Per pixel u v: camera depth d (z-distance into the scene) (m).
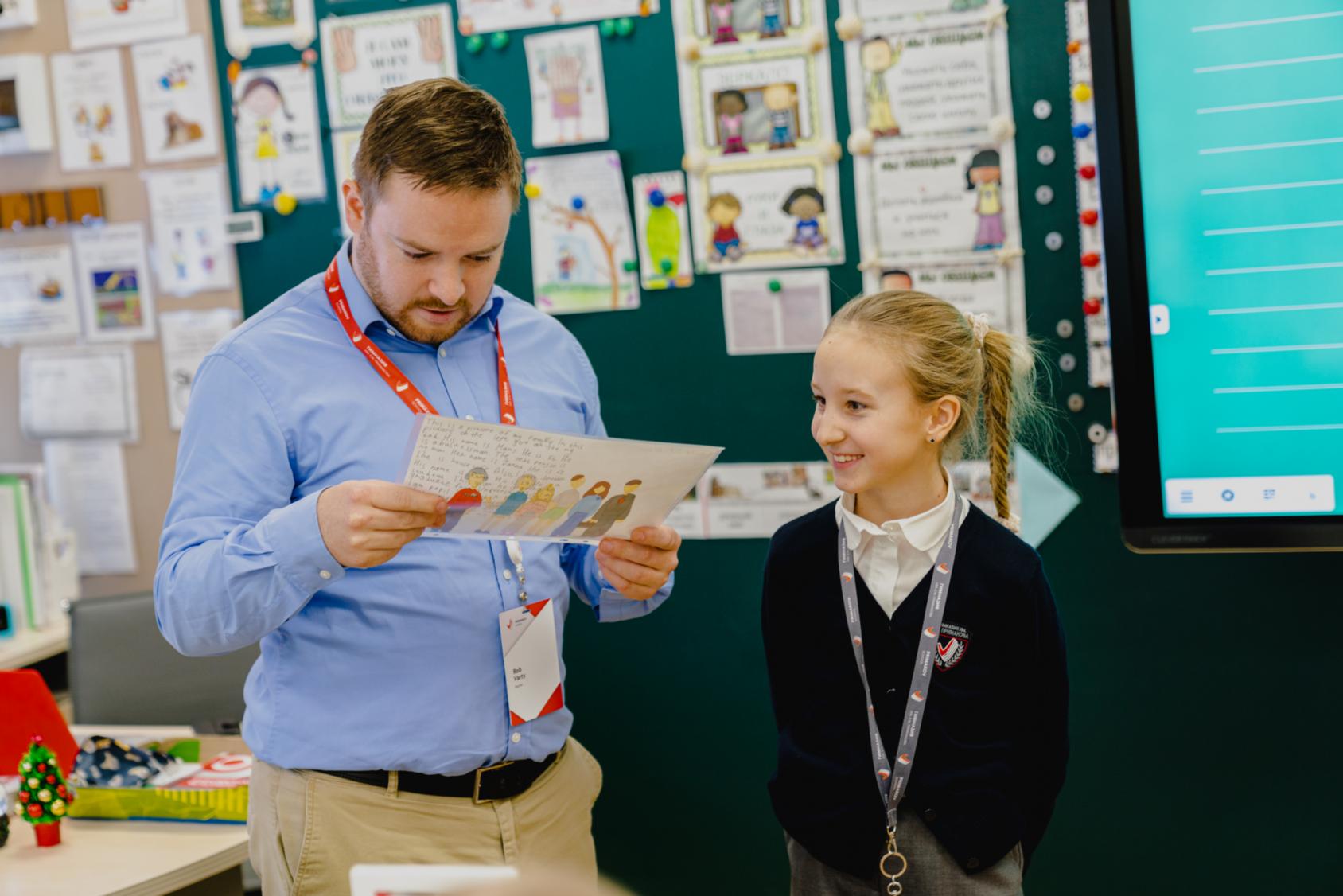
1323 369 1.82
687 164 2.52
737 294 2.53
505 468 1.31
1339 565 2.27
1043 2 2.31
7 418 2.98
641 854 2.69
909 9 2.37
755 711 2.60
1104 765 2.41
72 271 2.91
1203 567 2.34
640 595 1.58
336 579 1.36
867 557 1.65
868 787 1.61
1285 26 1.80
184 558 1.41
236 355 1.50
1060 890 2.45
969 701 1.59
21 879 1.68
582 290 2.61
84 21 2.84
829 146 2.44
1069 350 2.36
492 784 1.54
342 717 1.48
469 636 1.52
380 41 2.67
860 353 1.59
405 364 1.58
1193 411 1.87
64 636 2.71
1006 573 1.61
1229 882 2.37
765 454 2.55
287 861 1.50
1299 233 1.82
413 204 1.38
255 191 2.78
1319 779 2.31
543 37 2.57
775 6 2.44
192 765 1.98
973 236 2.38
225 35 2.76
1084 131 2.29
